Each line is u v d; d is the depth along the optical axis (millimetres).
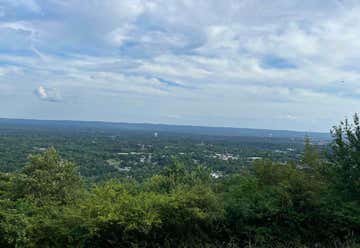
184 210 7441
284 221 7816
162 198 7598
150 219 7016
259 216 7688
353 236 7711
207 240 7559
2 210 7078
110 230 7168
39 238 6977
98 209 7117
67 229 7086
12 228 6672
